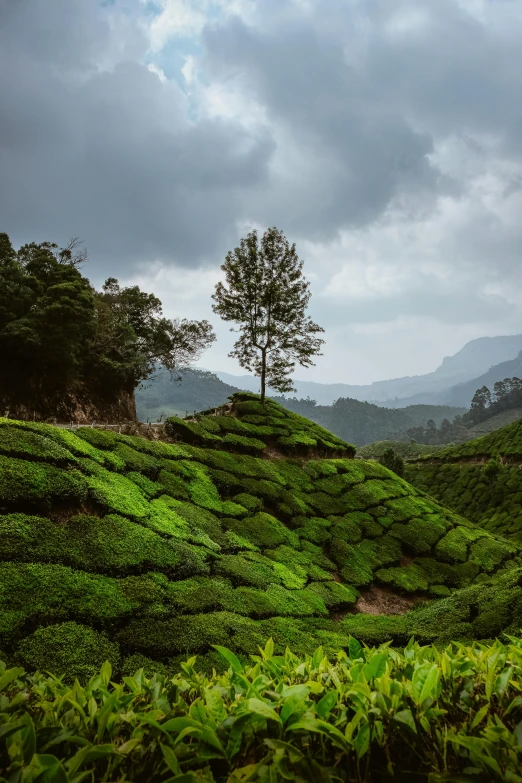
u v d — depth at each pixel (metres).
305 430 33.75
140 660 10.11
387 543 23.64
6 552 11.25
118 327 44.94
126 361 46.12
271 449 29.86
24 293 36.84
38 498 13.33
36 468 14.27
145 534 14.41
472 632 13.90
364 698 2.47
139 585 12.32
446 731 2.30
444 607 16.45
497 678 2.83
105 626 10.79
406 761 2.33
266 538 19.39
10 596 10.25
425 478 60.34
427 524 26.61
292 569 18.17
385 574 21.00
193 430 26.75
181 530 16.16
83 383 43.53
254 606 14.00
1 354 35.97
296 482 26.03
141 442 21.28
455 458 62.28
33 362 37.31
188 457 22.77
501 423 161.50
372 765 2.32
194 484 20.56
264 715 2.13
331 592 17.69
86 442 18.28
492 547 26.22
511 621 13.46
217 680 3.42
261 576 16.25
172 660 10.39
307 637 13.48
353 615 17.03
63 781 1.91
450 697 2.72
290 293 34.34
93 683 3.05
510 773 1.96
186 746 2.20
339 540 22.11
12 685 3.42
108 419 45.06
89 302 38.47
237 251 34.69
